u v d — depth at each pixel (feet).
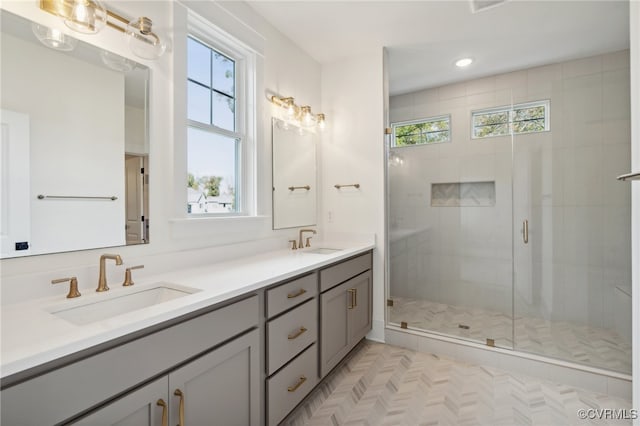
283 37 7.72
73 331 2.54
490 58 8.65
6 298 3.28
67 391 2.35
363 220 8.75
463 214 9.39
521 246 8.78
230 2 6.10
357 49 8.45
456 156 9.51
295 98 8.18
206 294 3.58
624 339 7.50
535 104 8.72
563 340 7.50
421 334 7.97
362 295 7.77
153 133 4.73
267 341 4.47
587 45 7.95
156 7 4.79
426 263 9.77
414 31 7.54
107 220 4.17
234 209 6.61
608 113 7.88
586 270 8.14
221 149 6.31
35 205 3.51
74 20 3.35
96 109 4.07
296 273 5.06
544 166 8.57
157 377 2.98
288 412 4.87
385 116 8.66
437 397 5.90
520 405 5.66
